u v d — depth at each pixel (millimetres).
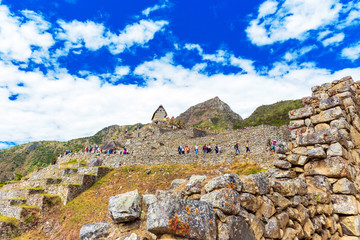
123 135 57938
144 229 3783
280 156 7477
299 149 7156
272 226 4234
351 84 8172
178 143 38625
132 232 3691
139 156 30281
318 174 6555
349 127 7145
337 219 6262
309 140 6949
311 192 5957
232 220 3592
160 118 64625
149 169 25984
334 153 6367
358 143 7531
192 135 43312
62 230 19828
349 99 7715
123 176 26594
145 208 4281
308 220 5301
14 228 21062
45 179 28688
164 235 3049
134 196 4066
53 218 22234
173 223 2998
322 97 7543
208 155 25391
